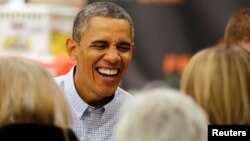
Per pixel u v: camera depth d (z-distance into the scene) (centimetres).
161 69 710
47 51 706
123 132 255
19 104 295
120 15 418
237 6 697
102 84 421
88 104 433
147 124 251
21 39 716
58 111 301
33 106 295
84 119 436
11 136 289
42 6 713
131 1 711
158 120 252
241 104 327
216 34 702
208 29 704
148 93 263
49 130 295
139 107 255
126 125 255
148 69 712
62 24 716
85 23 419
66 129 302
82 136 435
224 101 327
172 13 708
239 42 469
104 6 420
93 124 436
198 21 705
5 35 721
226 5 699
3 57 305
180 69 707
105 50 417
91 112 434
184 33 707
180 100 258
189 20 706
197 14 704
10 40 720
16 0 725
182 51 708
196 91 332
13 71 298
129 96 446
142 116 253
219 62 331
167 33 709
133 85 714
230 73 328
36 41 711
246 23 466
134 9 711
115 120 437
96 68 420
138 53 714
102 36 414
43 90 298
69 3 721
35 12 714
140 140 251
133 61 713
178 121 252
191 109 257
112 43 415
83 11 424
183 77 339
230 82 328
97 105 434
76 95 434
